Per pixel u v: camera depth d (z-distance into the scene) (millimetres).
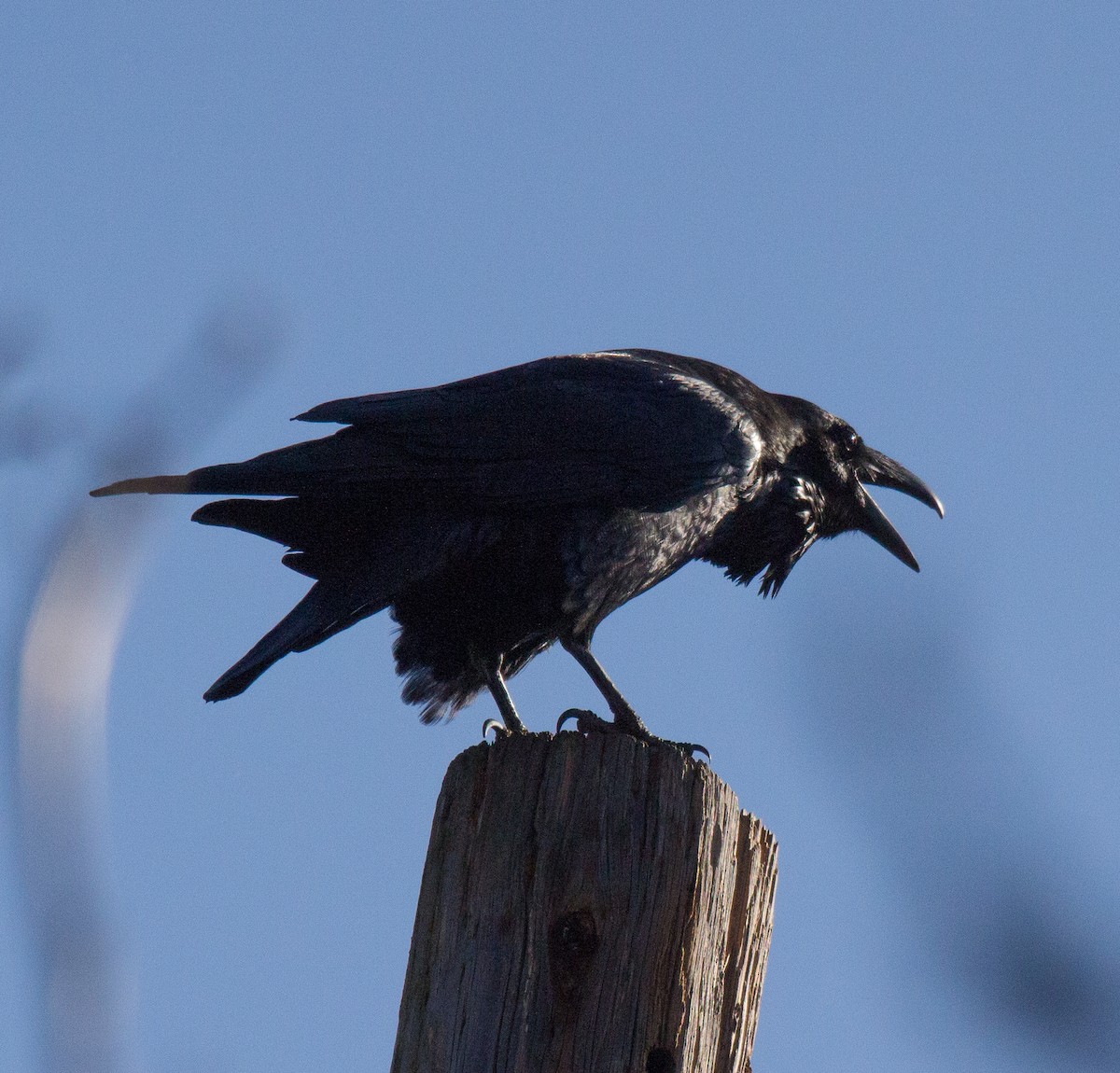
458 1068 6652
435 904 7113
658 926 6879
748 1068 7227
